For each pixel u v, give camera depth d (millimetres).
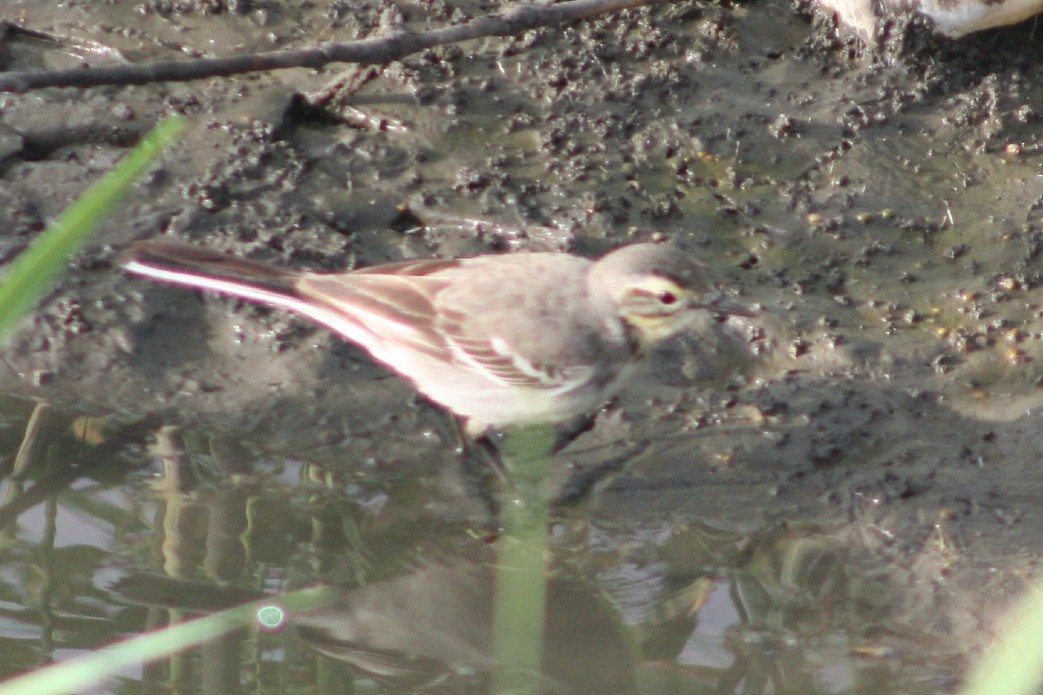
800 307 13109
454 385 11398
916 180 14531
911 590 10508
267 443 12023
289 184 14266
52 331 12758
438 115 15133
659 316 11133
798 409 12203
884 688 9594
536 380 11078
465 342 11180
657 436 12055
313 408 12305
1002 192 14391
